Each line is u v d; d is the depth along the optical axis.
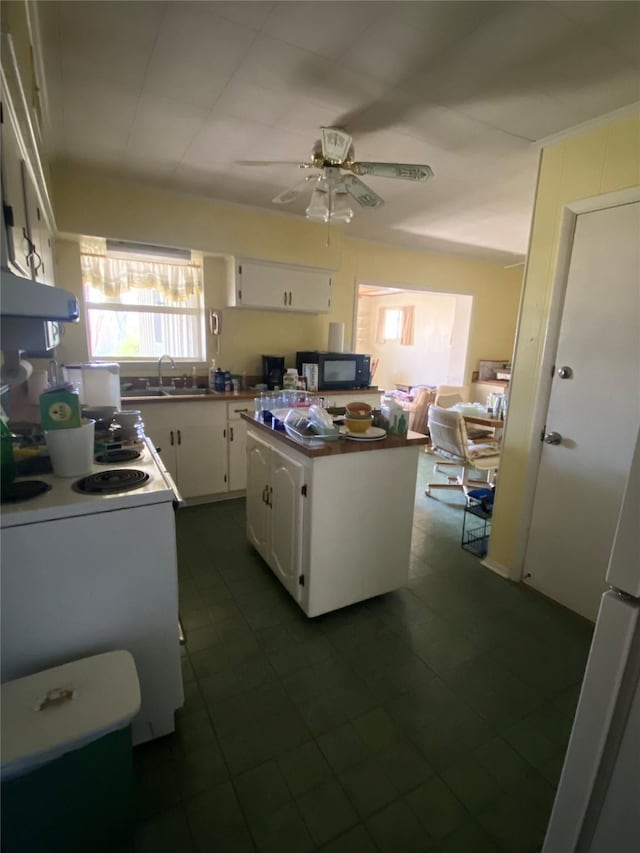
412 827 1.19
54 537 1.13
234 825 1.18
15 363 1.49
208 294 3.72
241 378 3.87
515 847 1.15
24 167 1.27
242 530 3.01
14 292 0.81
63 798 0.98
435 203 3.18
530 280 2.29
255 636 1.94
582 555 2.13
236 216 3.42
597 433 2.03
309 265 3.81
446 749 1.42
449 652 1.88
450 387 5.47
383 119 2.03
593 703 0.72
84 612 1.21
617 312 1.92
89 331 3.39
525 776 1.34
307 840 1.15
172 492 1.27
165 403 3.17
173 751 1.38
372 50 1.55
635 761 0.68
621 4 1.31
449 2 1.31
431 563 2.65
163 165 2.65
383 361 8.12
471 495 2.99
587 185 2.00
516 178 2.70
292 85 1.78
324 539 1.92
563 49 1.52
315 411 2.06
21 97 1.12
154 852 1.11
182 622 2.02
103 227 2.96
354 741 1.44
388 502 2.07
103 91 1.84
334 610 2.11
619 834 0.71
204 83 1.77
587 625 2.09
